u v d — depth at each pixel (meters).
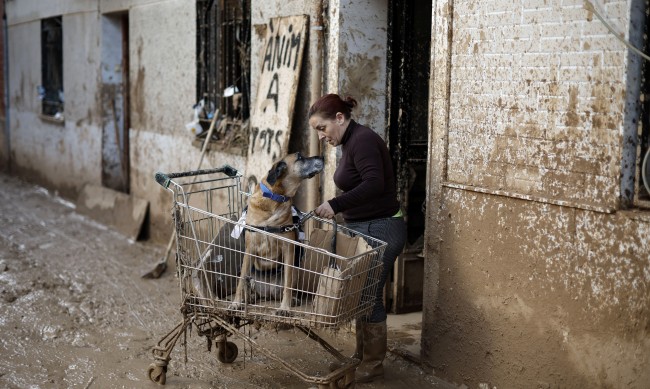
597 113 3.63
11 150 15.14
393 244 4.52
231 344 5.01
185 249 4.41
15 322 5.88
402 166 5.73
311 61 5.73
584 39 3.66
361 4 5.45
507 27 4.06
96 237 9.20
